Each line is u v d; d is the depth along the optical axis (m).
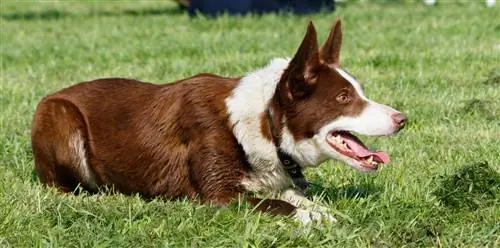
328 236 7.55
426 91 14.48
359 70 16.45
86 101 9.09
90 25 27.34
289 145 8.12
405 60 17.17
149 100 8.77
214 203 8.21
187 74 16.52
